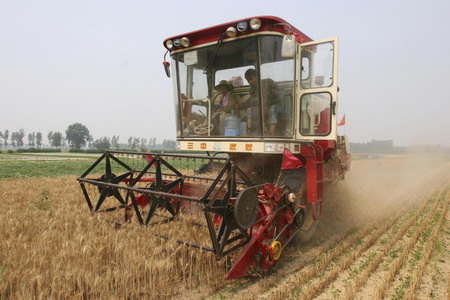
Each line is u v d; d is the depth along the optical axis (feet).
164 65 21.01
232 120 18.42
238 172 13.97
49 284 11.32
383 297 12.40
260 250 13.74
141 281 12.34
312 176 17.40
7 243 14.33
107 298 11.22
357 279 13.44
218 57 18.83
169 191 18.29
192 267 13.78
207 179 18.78
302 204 17.56
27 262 12.18
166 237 15.06
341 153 27.63
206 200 13.00
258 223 14.70
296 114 18.53
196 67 19.84
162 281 12.16
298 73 18.69
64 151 351.05
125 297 11.41
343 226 21.85
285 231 15.79
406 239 19.72
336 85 17.85
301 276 13.58
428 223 23.57
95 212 18.67
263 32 16.99
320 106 18.99
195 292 12.42
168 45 20.44
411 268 15.19
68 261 12.53
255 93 17.44
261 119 17.24
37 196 31.22
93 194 29.45
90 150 344.49
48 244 14.39
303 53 19.11
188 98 20.43
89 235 15.05
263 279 13.55
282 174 18.03
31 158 166.30
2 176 60.59
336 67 17.92
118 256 13.34
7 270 11.74
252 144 17.53
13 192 34.04
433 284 13.61
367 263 15.69
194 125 20.44
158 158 17.76
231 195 13.75
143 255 13.09
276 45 17.28
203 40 19.10
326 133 18.40
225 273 13.65
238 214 12.78
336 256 16.44
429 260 16.21
